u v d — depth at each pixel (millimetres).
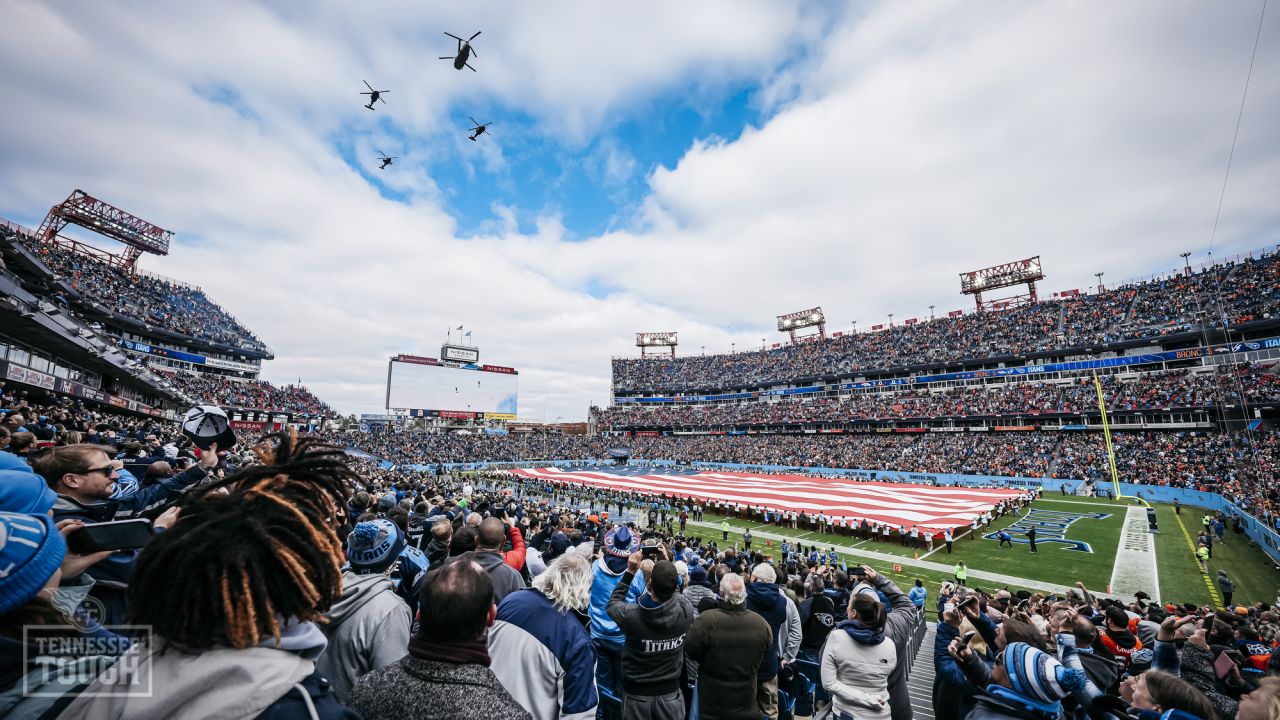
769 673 5781
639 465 84188
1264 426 46750
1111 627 6371
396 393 89938
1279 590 20047
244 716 1397
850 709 4723
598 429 106062
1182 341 56781
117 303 56156
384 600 3092
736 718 4297
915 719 7973
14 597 1736
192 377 66000
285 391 74312
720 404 100375
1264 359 49562
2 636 1793
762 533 34312
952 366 73750
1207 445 47844
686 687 5781
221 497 1848
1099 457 52188
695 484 56344
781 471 71062
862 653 4789
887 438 71500
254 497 1829
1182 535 29969
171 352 66438
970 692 4832
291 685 1547
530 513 17844
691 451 85250
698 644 4387
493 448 85375
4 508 2137
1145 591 20781
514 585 4445
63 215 57969
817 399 86188
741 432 91062
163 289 67562
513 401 100750
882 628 4902
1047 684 3262
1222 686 5457
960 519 34469
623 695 4488
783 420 83000
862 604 4879
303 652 1774
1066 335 65562
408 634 3086
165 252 65750
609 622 5270
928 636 13992
